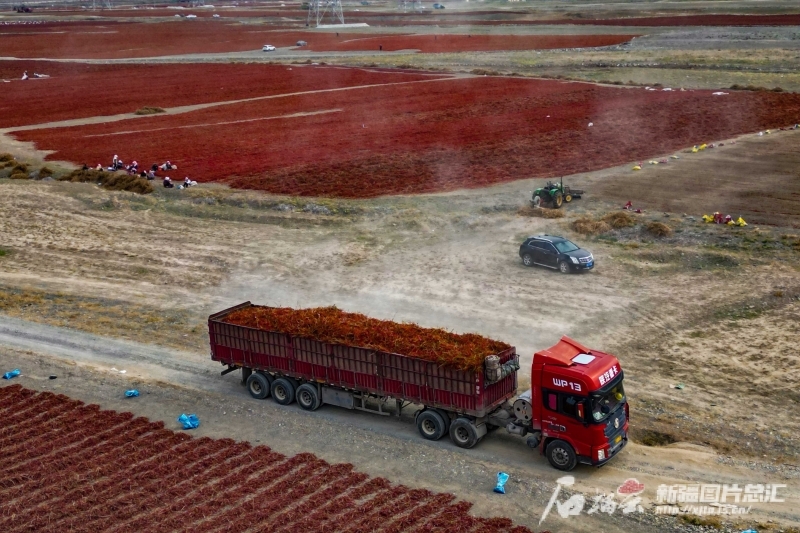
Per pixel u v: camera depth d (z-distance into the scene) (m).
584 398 22.84
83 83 140.12
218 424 27.84
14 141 88.88
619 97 102.06
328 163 71.75
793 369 30.23
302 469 24.41
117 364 33.38
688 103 94.44
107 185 66.25
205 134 89.94
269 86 128.12
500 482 22.97
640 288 39.66
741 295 37.81
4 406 29.62
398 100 109.06
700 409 27.48
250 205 58.69
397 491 22.98
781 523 20.88
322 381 27.83
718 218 48.62
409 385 25.89
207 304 40.50
